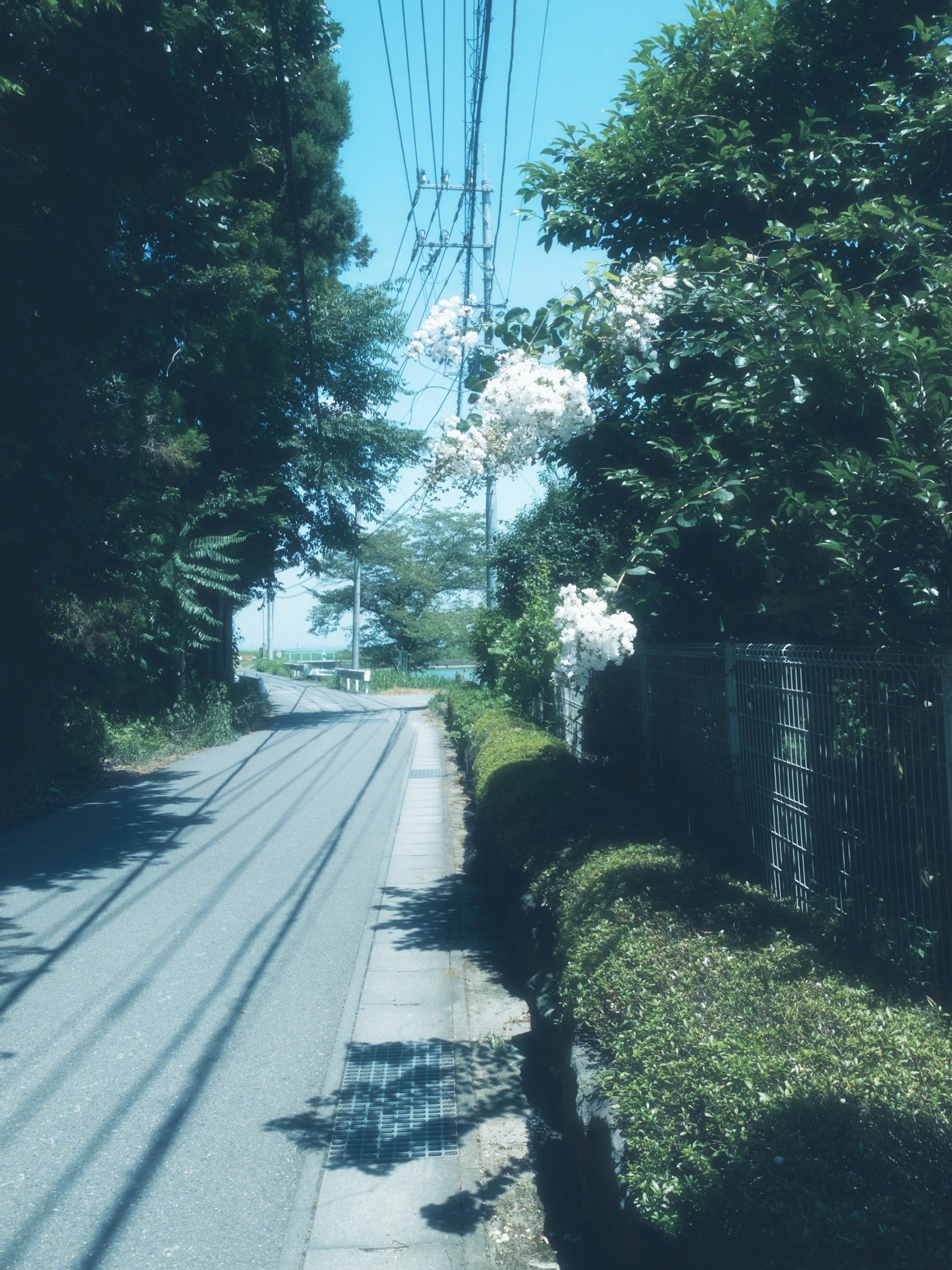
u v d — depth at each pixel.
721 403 4.62
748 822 5.24
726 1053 2.49
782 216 5.89
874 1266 1.67
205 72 10.65
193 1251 3.11
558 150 6.68
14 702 12.20
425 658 67.12
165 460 14.37
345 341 27.81
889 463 3.57
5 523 9.92
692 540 5.59
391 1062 4.59
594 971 3.42
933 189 5.45
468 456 5.16
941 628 3.77
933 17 5.68
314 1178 3.55
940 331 3.82
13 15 7.59
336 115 27.22
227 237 11.62
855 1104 2.16
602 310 5.28
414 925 6.90
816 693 4.27
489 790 7.91
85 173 9.32
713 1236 1.97
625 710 8.38
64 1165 3.64
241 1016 5.16
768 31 5.94
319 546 30.38
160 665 20.19
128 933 6.66
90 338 10.36
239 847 9.69
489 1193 3.46
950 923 3.07
